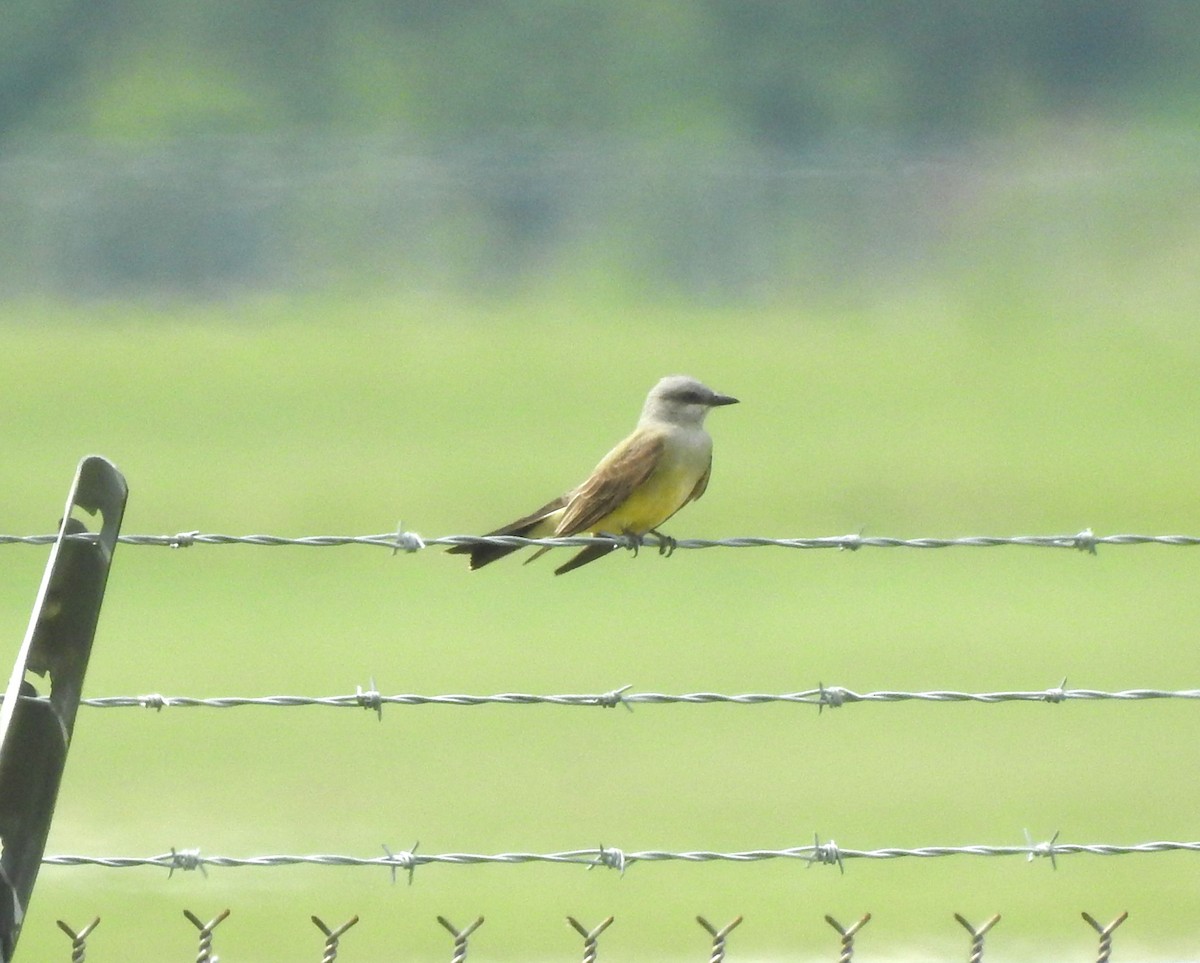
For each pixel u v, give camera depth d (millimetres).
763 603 18625
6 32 46750
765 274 43031
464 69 48938
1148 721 13812
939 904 9812
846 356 34188
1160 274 40406
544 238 43969
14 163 43719
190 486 23781
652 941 9219
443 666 15805
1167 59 47844
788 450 26844
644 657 16172
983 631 17188
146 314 37656
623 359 33812
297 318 37500
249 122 46656
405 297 41094
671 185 44875
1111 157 44844
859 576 19719
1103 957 5102
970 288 40938
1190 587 19047
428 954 8945
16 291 40500
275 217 43312
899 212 43969
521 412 29328
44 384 30203
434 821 11227
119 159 44094
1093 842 10938
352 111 47750
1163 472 25156
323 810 11523
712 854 5137
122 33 47750
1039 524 22781
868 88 48562
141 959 8828
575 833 11102
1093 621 17359
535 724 13750
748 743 13281
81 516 5391
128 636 16875
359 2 49562
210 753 12688
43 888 9906
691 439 7859
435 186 44500
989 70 48312
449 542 5742
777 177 44906
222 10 48594
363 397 30094
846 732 13570
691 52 49438
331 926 9352
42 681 5309
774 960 8992
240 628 17266
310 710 14102
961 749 13031
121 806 11414
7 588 18422
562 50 49281
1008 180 44281
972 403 30125
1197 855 10680
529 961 8945
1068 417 29047
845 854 5109
